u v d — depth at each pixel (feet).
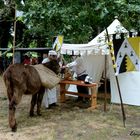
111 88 19.67
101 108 18.45
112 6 12.81
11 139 12.56
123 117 14.96
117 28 19.71
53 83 16.07
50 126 14.49
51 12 13.67
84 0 13.04
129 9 12.98
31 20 15.21
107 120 15.72
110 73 19.56
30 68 15.06
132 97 19.04
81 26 17.53
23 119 15.70
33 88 15.02
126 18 15.49
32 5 14.48
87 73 20.15
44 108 18.44
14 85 14.07
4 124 14.75
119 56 17.51
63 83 19.21
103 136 13.07
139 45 17.89
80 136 13.03
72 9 13.37
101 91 22.97
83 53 18.44
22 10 16.01
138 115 16.88
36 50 39.93
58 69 16.87
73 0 13.29
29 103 19.65
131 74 18.86
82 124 14.93
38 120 15.56
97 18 14.21
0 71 41.63
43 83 15.52
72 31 18.85
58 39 18.22
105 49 17.33
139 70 18.57
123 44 17.52
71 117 16.28
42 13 13.96
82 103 20.04
